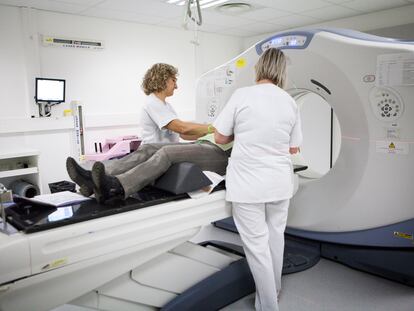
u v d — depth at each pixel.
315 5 4.59
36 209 1.51
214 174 1.86
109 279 1.49
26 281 1.24
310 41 2.23
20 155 3.50
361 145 2.16
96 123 4.98
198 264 1.89
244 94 1.75
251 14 4.99
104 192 1.56
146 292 1.71
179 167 1.73
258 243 1.78
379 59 2.01
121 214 1.46
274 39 2.42
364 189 2.16
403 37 4.75
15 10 4.25
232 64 2.72
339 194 2.29
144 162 1.69
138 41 5.36
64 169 4.57
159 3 4.30
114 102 5.21
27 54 4.34
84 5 4.30
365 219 2.20
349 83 2.11
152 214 1.54
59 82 4.34
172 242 1.67
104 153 4.56
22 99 4.40
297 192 2.52
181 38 5.87
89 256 1.38
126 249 1.48
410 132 1.98
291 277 2.24
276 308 1.80
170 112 2.29
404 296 2.01
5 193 1.33
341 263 2.40
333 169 2.35
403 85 1.96
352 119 2.18
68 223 1.34
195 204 1.70
